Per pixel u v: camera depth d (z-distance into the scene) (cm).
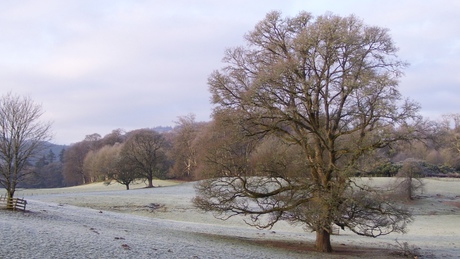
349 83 2583
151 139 10950
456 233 4969
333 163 2850
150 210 5884
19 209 4122
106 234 2862
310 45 2673
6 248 1973
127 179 10600
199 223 4969
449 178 9569
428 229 5231
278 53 2972
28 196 7481
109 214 5003
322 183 2844
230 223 5184
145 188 10075
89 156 14162
